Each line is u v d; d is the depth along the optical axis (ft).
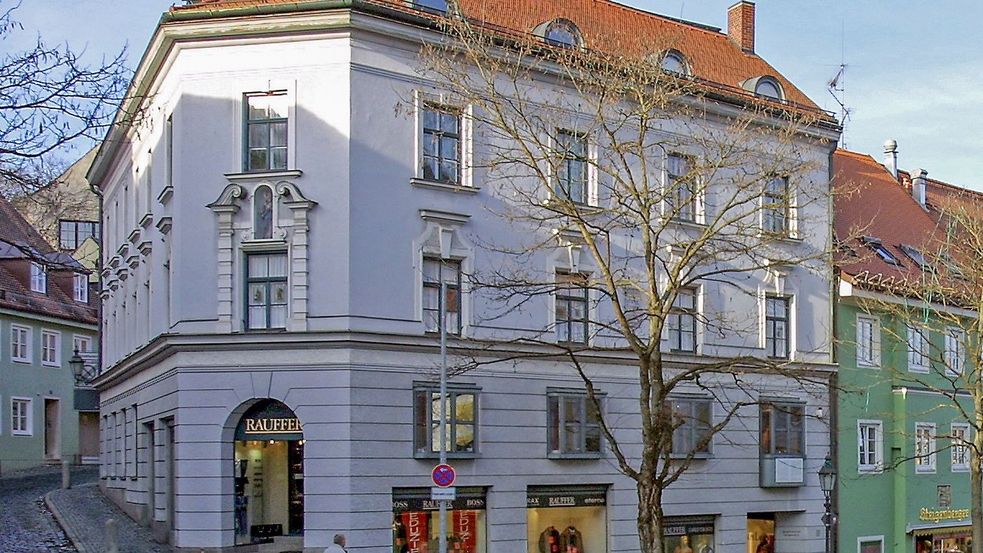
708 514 112.88
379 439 92.27
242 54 95.20
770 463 117.08
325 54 94.07
